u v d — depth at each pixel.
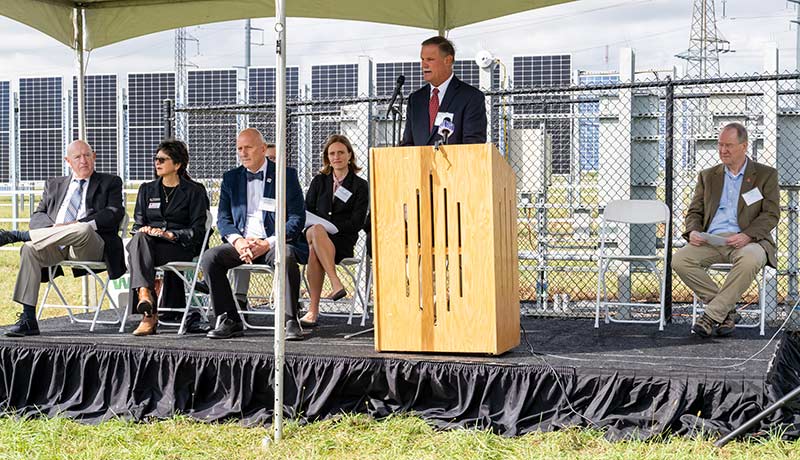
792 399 4.03
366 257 6.21
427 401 4.57
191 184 6.08
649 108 8.00
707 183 5.97
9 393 5.09
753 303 7.85
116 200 6.17
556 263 9.12
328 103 7.23
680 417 4.21
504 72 8.50
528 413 4.41
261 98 14.77
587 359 4.66
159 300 6.27
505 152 8.05
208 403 4.84
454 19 7.11
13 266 13.49
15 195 14.37
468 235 4.57
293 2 7.13
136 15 7.38
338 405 4.64
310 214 5.99
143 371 4.90
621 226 7.81
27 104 17.88
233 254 5.54
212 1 7.24
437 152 4.59
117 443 4.46
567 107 10.46
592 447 4.14
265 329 5.90
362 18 7.26
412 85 11.74
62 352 5.05
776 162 7.34
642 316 7.55
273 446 4.29
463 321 4.60
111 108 16.50
